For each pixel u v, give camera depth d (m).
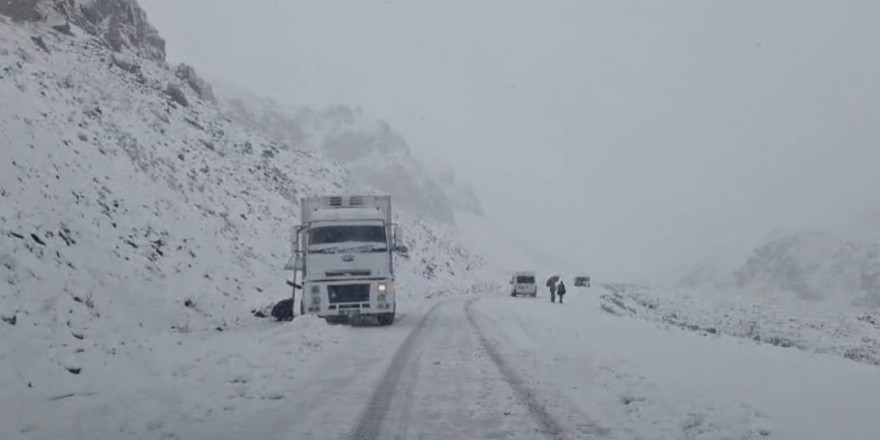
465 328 23.20
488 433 9.14
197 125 48.66
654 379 13.15
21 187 21.41
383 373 13.77
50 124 27.58
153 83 48.62
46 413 9.55
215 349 15.72
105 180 27.23
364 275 23.66
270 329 20.50
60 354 13.20
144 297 21.25
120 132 33.94
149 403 10.43
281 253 38.09
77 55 40.59
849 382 13.73
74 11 46.81
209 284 26.41
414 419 9.88
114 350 14.45
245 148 53.94
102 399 10.48
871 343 39.81
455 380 13.01
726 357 17.16
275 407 10.55
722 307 60.50
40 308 16.02
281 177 54.25
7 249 17.66
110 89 38.91
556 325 24.64
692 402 11.05
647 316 44.22
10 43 34.28
